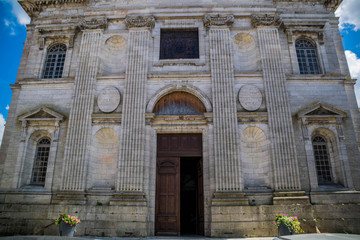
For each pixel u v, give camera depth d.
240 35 20.17
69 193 16.69
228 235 15.35
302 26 20.50
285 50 19.98
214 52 19.14
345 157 17.39
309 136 17.80
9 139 18.80
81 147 17.56
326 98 18.72
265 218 15.56
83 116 18.22
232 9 20.34
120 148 17.30
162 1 20.89
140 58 19.19
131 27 19.98
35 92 19.64
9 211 16.53
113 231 15.57
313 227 15.14
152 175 17.30
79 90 18.84
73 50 20.61
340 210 15.75
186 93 19.11
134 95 18.34
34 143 18.98
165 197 17.30
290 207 15.70
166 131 18.20
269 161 17.19
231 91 18.23
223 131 17.41
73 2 21.83
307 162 17.30
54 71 20.69
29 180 18.23
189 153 18.05
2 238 12.20
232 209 15.77
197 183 19.17
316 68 20.14
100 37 20.06
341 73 19.48
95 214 15.90
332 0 20.95
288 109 17.97
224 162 16.81
